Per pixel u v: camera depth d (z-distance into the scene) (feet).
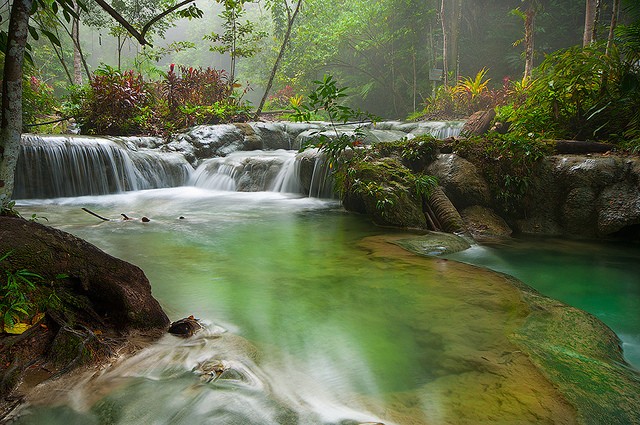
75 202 26.61
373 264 13.52
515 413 5.84
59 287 7.64
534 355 7.56
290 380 6.68
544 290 12.41
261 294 10.67
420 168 23.80
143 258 13.80
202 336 8.06
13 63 8.43
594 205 18.74
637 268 14.47
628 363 7.75
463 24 69.77
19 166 26.73
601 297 11.87
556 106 24.23
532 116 23.95
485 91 49.60
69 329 6.93
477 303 10.18
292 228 19.42
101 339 7.29
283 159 31.71
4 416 5.46
